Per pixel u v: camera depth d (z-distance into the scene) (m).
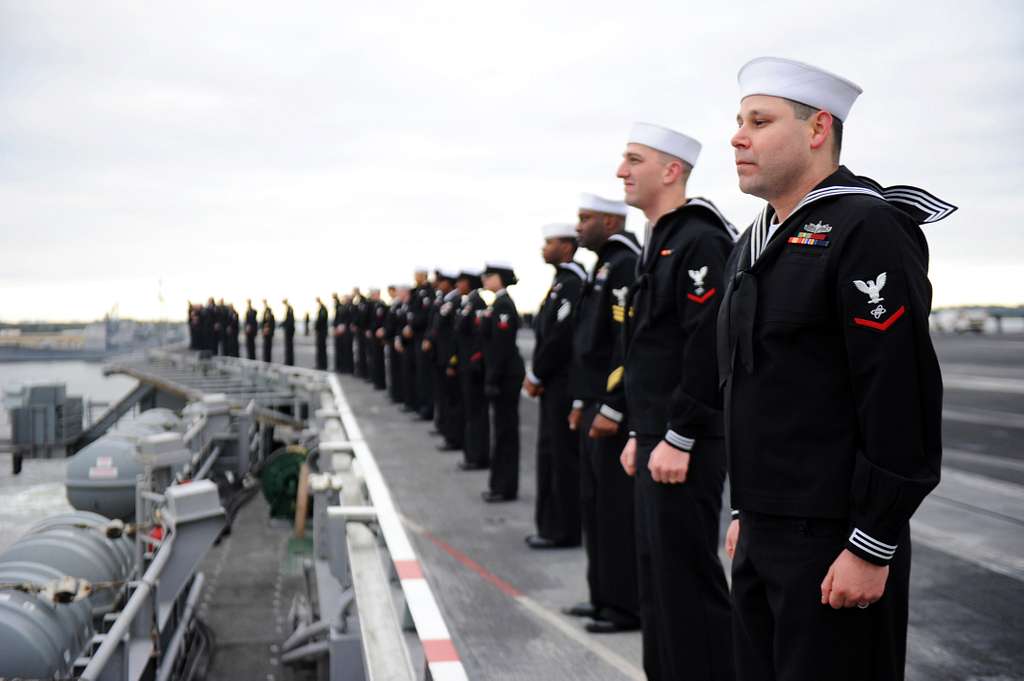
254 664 10.70
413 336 15.55
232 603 13.21
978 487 8.93
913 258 2.10
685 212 3.77
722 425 3.62
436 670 2.68
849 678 2.18
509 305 8.84
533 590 5.79
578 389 5.22
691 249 3.63
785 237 2.29
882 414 2.05
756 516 2.32
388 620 3.90
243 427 20.05
